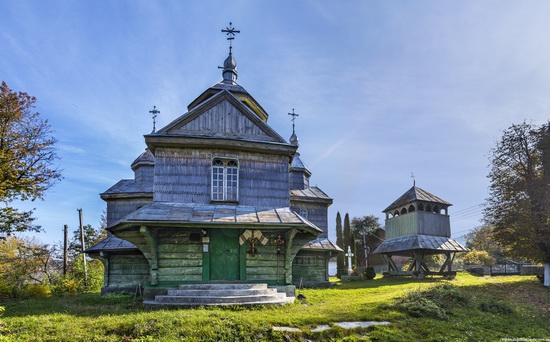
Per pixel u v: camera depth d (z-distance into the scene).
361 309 11.98
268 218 14.75
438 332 10.06
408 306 12.06
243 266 15.01
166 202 15.32
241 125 16.83
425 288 15.36
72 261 33.31
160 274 14.33
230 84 20.48
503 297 16.38
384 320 10.76
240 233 15.22
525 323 12.08
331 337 9.33
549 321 12.91
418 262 29.02
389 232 33.44
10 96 24.86
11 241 34.91
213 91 19.88
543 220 20.33
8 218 25.69
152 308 12.29
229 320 9.75
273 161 16.97
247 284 14.15
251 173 16.55
